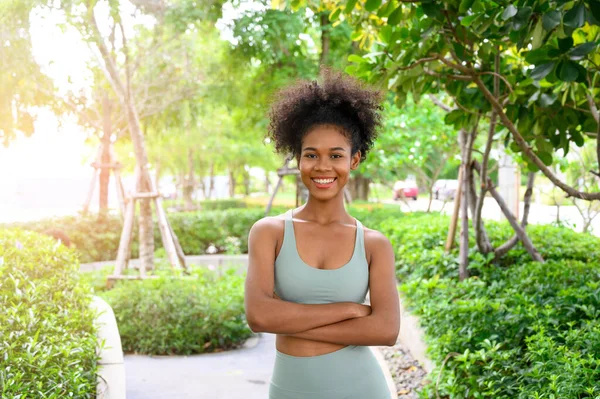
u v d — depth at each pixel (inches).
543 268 219.0
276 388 79.3
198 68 522.9
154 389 187.3
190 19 385.4
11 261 164.6
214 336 240.5
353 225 80.9
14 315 125.1
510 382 131.3
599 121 157.2
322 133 78.6
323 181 78.8
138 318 237.1
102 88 461.1
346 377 77.5
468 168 253.3
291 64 574.6
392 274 80.4
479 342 155.6
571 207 766.5
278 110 83.4
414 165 497.4
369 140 84.5
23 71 391.2
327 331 76.5
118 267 331.9
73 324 140.8
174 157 1003.9
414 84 159.8
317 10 215.8
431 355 177.3
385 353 229.1
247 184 1569.9
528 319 149.3
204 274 326.3
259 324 76.6
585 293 161.2
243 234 546.3
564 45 120.3
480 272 248.1
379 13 147.1
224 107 781.9
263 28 484.7
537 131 178.4
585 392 109.8
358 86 83.3
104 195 510.3
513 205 406.0
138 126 353.4
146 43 418.6
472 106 191.6
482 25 138.8
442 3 144.3
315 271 77.8
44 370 108.1
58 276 172.6
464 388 146.5
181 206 1004.6
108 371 136.4
